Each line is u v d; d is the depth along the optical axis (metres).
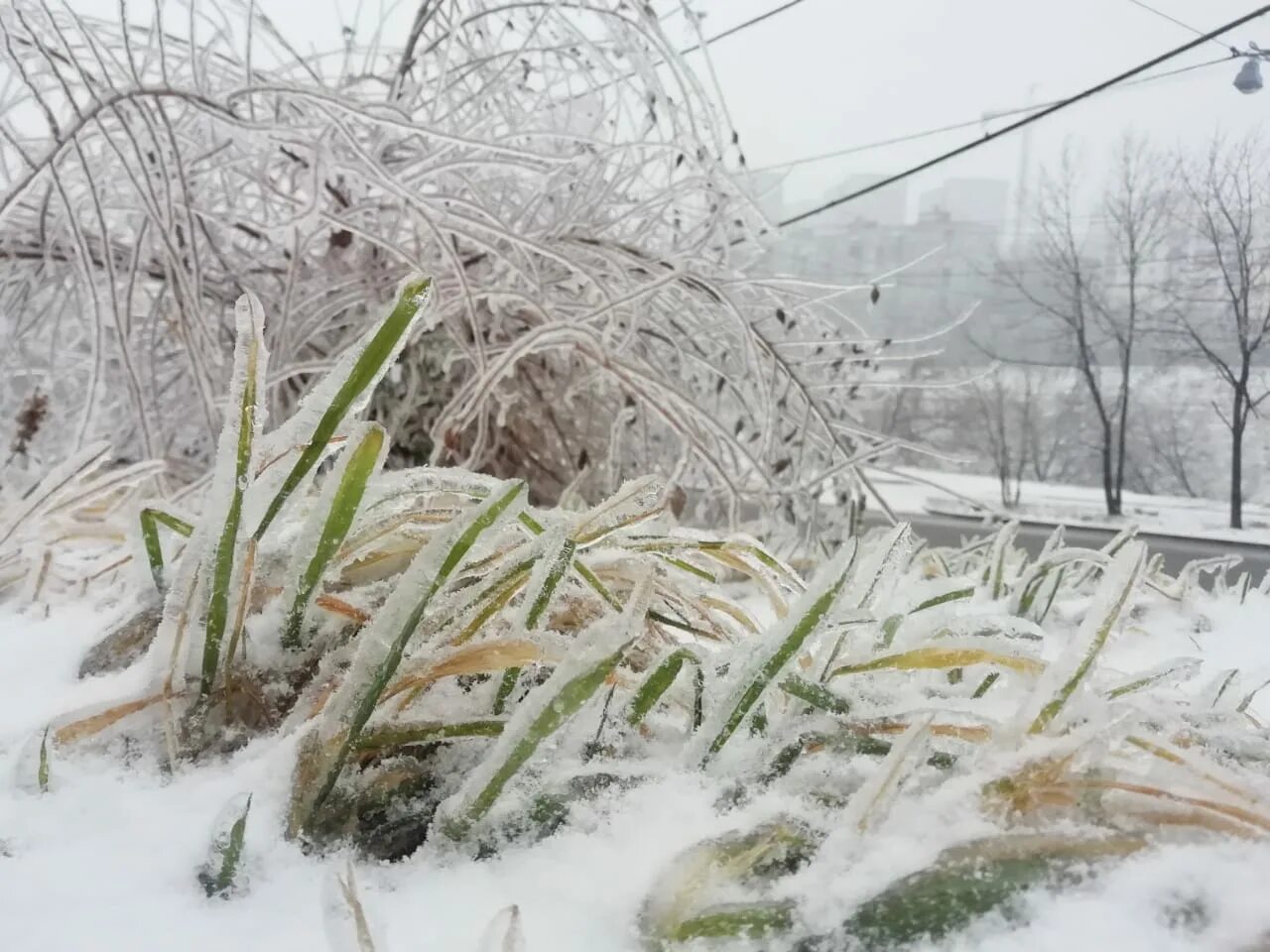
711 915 0.30
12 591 0.70
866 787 0.33
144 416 1.00
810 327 1.54
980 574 1.08
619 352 1.20
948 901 0.30
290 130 1.01
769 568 0.64
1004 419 5.59
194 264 1.05
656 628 0.55
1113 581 0.39
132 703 0.39
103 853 0.33
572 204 1.34
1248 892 0.30
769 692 0.43
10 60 0.88
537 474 1.43
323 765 0.35
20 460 1.17
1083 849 0.32
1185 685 0.66
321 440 0.41
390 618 0.36
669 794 0.37
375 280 1.27
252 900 0.31
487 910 0.31
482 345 1.10
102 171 1.14
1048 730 0.38
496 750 0.34
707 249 1.40
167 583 0.51
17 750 0.39
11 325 1.18
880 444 1.47
